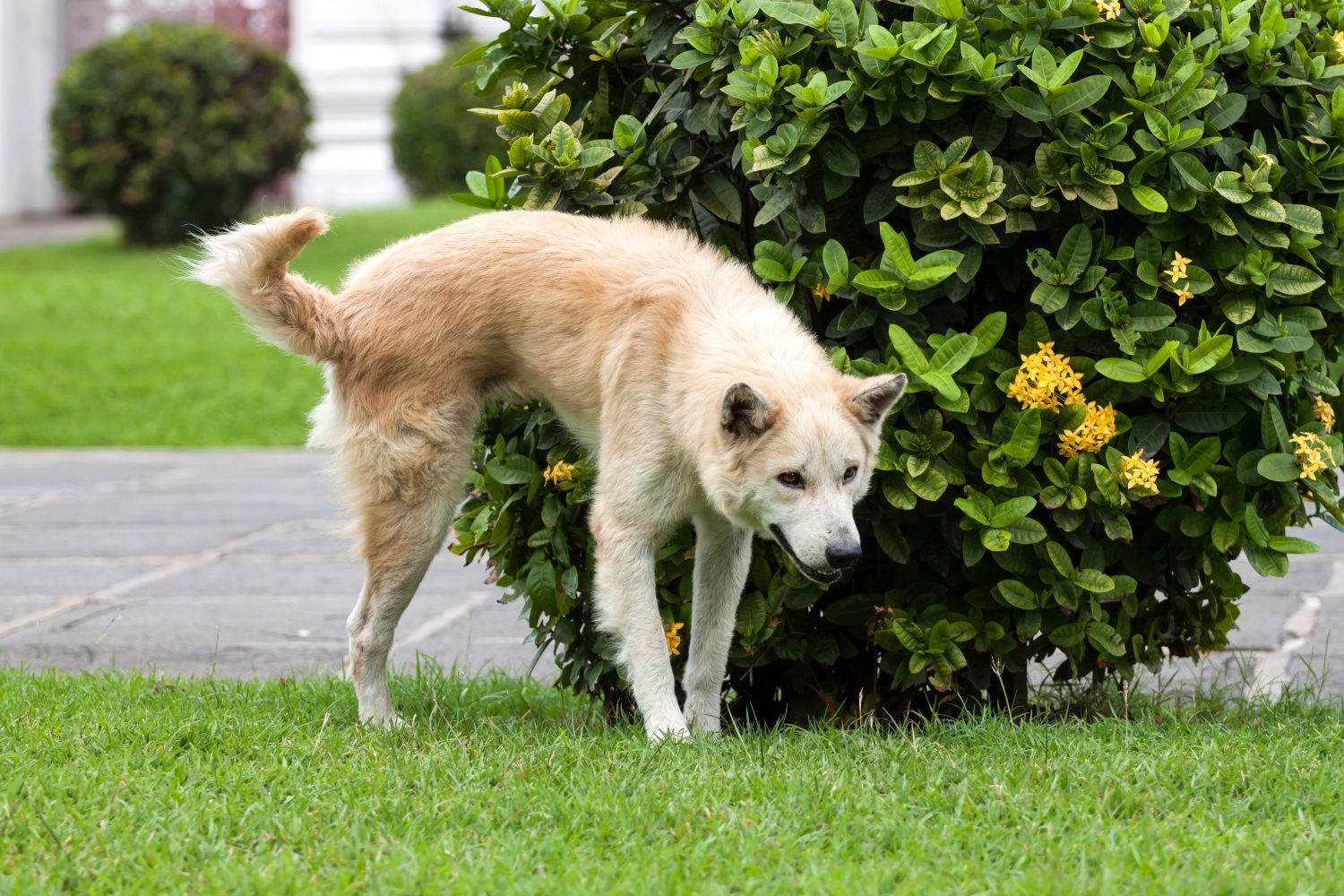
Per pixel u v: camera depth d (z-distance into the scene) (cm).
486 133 3300
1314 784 544
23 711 668
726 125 684
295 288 680
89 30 3816
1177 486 636
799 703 706
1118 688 716
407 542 683
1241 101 647
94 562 1238
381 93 3478
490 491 694
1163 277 635
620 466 653
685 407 639
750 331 645
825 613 671
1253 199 634
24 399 1994
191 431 1905
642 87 739
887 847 493
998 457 631
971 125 643
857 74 620
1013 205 631
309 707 714
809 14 632
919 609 667
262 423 1950
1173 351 613
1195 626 716
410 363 675
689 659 678
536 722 700
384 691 697
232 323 2412
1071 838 492
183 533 1366
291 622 1022
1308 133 667
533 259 675
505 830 508
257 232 666
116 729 627
